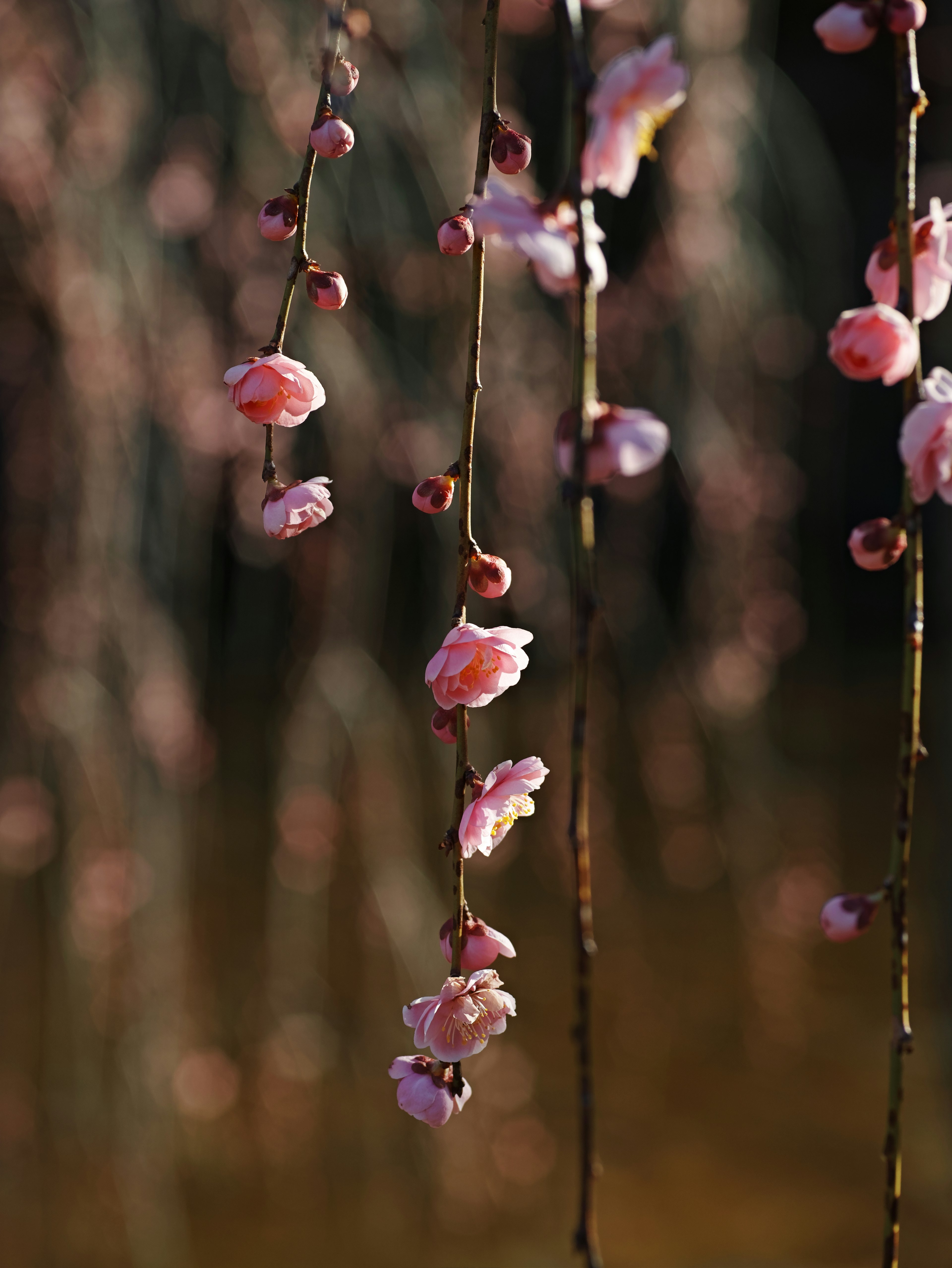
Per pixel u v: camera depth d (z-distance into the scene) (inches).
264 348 34.1
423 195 106.3
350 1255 112.0
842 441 217.5
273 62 93.9
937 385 29.0
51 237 90.9
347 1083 135.0
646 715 154.4
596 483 25.9
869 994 159.0
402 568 150.6
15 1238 108.7
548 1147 122.2
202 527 116.6
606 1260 112.9
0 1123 117.7
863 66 205.6
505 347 106.9
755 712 139.1
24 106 87.7
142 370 96.4
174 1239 110.3
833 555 263.9
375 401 102.7
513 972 162.9
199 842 180.9
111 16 91.2
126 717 101.0
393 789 112.2
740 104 105.7
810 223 133.3
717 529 123.6
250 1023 135.0
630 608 139.9
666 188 109.0
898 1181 29.9
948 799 130.5
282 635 175.3
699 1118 135.9
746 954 158.1
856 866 190.7
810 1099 138.3
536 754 138.4
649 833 191.5
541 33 105.3
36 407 103.2
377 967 143.6
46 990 140.9
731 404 118.5
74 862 101.9
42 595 101.5
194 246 104.3
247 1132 126.0
